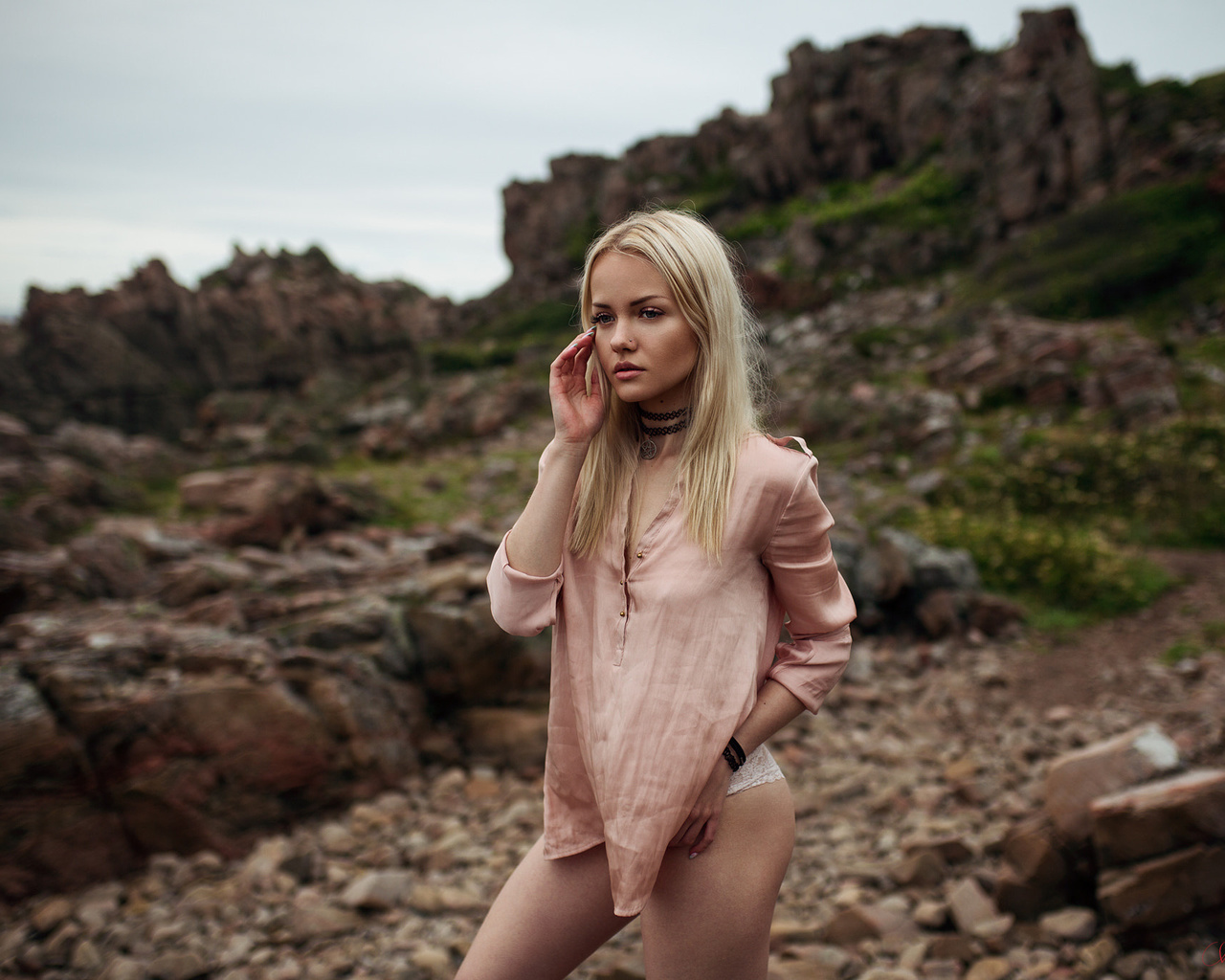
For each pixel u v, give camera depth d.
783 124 47.06
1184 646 6.42
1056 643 7.00
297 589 6.59
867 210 37.88
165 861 3.92
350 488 12.38
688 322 1.33
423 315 52.12
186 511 11.75
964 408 15.97
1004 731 5.21
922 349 22.33
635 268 1.33
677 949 1.34
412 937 3.22
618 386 1.35
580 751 1.40
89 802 3.88
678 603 1.31
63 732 3.89
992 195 34.84
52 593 6.78
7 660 4.25
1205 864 2.61
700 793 1.31
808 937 3.02
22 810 3.72
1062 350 16.22
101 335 29.27
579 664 1.38
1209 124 30.38
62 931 3.30
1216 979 2.38
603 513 1.41
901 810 4.19
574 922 1.41
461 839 4.03
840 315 30.91
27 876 3.68
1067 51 33.62
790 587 1.39
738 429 1.37
